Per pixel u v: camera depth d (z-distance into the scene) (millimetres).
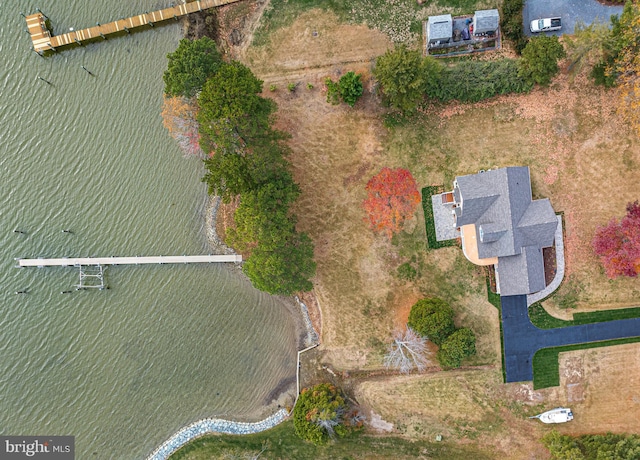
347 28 44719
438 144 44281
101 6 47312
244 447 46219
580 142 42938
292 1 45156
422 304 42000
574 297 43125
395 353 44281
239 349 47312
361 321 45375
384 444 44812
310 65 45188
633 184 42469
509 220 40688
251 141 41500
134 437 47656
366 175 45031
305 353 46219
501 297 43406
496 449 43500
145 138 47656
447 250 44219
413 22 44000
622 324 42656
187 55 40719
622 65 39656
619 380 42562
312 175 45594
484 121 43719
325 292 45938
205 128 39844
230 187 40188
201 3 45938
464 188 41594
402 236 44781
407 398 44594
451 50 43750
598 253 41594
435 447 44219
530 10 42625
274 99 45656
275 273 39938
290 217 45219
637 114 41875
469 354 41062
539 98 43031
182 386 47688
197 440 47000
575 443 40312
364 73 44625
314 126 45312
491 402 43656
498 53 43125
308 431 41094
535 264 41438
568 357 43062
